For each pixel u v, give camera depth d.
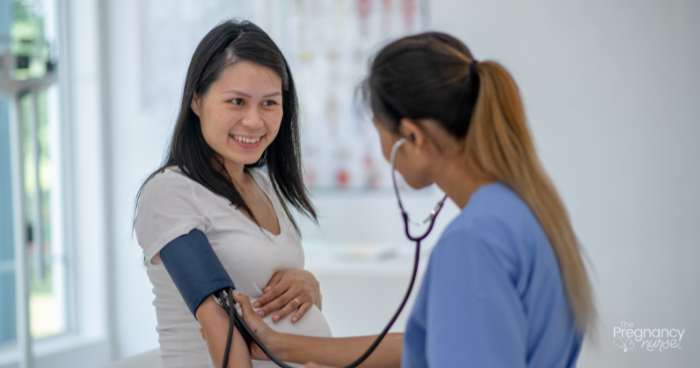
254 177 1.77
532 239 1.09
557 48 2.90
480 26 3.00
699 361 2.77
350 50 3.42
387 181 3.40
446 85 1.11
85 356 3.71
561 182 2.92
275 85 1.56
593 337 1.19
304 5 3.48
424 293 1.10
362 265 3.01
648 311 2.83
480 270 1.04
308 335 1.61
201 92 1.56
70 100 3.79
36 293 3.68
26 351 2.98
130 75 3.78
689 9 2.75
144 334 3.83
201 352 1.55
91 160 3.80
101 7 3.78
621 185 2.85
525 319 1.07
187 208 1.52
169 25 3.67
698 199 2.77
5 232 3.56
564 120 2.90
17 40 3.56
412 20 3.31
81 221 3.83
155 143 3.74
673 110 2.79
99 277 3.81
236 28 1.57
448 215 3.23
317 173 3.51
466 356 1.01
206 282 1.43
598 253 2.88
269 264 1.61
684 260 2.79
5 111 3.55
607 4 2.84
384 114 1.14
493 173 1.12
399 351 1.49
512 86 1.14
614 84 2.85
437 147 1.14
